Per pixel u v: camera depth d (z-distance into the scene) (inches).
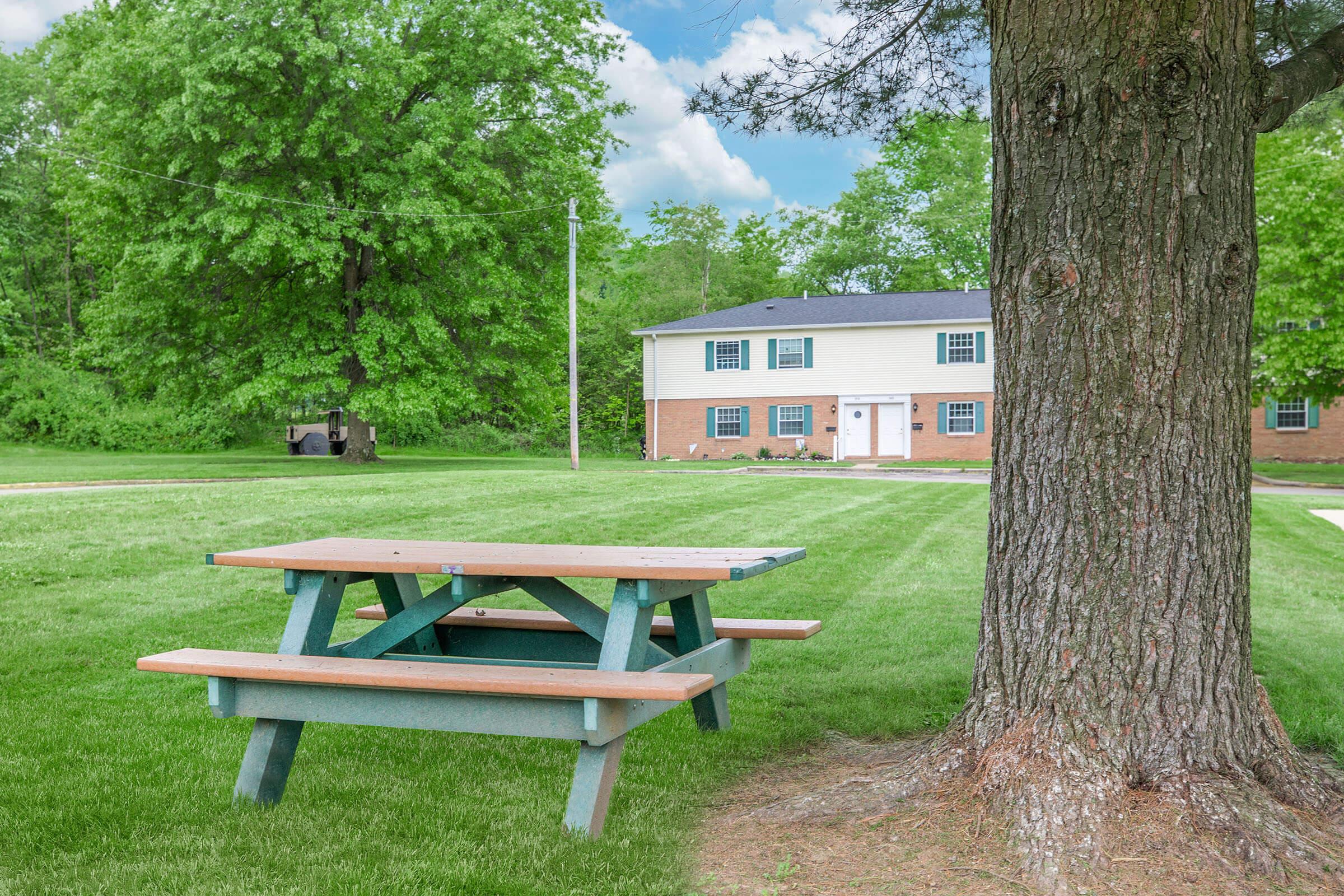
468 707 126.4
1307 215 903.1
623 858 115.7
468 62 1018.7
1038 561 126.5
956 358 1278.3
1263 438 1203.2
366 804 137.3
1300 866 105.0
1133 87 120.0
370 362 962.1
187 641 238.7
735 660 174.4
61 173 1086.4
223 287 1013.2
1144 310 121.0
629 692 115.3
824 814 126.3
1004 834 113.8
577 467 1032.8
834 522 477.7
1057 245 124.5
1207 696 120.4
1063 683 122.6
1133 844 108.5
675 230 2046.0
